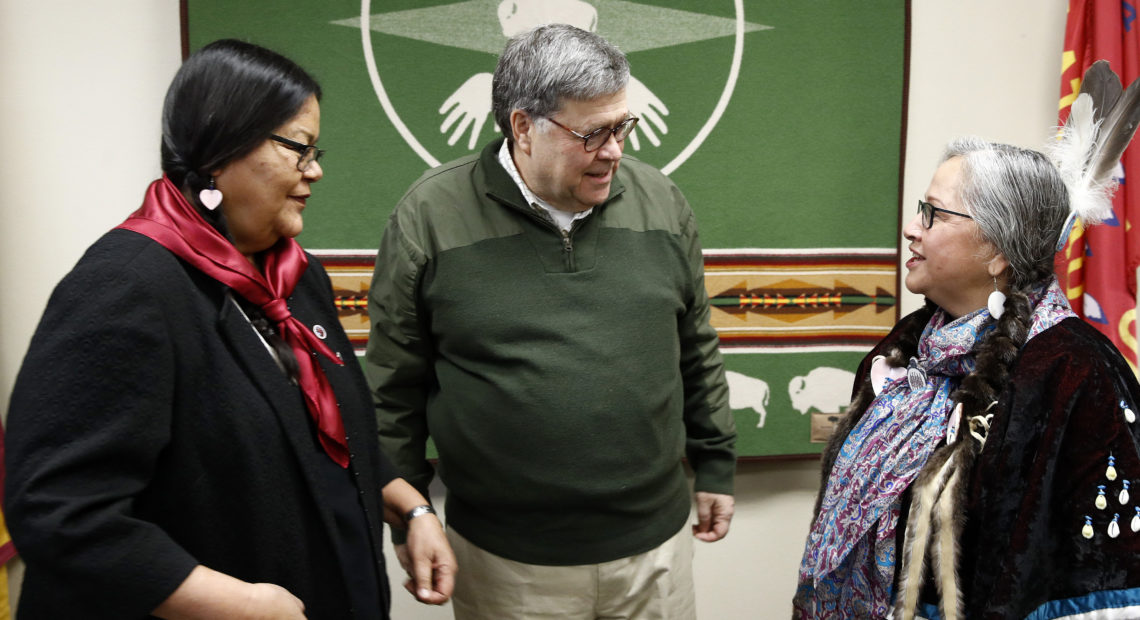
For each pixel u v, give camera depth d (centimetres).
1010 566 114
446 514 171
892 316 224
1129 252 208
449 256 150
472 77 208
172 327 95
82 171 205
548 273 150
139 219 98
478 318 149
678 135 215
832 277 222
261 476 100
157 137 206
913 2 223
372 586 115
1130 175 206
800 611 147
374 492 121
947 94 227
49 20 200
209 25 200
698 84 213
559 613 158
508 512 156
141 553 90
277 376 103
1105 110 138
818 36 214
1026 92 229
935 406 131
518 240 150
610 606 161
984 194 123
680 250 163
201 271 99
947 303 134
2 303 206
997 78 227
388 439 162
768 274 220
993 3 224
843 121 218
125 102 204
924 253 130
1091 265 210
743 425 225
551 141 139
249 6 200
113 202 207
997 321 126
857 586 135
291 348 107
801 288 221
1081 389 115
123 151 206
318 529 107
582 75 133
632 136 214
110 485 91
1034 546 113
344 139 207
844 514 134
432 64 207
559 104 136
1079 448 114
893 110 218
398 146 209
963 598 119
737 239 219
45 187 204
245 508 100
